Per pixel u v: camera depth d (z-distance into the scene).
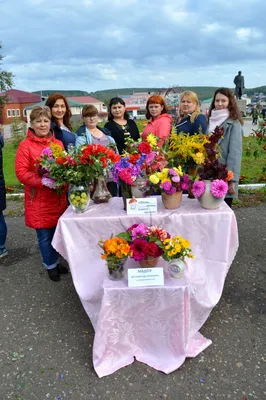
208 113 4.02
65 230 2.93
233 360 2.54
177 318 2.46
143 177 2.92
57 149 2.93
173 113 5.13
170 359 2.54
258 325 2.90
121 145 4.63
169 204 2.96
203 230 2.88
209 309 2.76
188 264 2.93
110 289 2.46
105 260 2.71
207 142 2.97
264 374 2.40
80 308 3.27
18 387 2.38
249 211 5.73
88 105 4.14
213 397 2.23
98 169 2.85
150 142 3.06
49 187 3.15
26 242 4.86
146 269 2.49
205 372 2.44
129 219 2.88
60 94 3.97
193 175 3.10
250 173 8.63
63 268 3.92
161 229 2.61
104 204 3.26
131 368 2.51
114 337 2.54
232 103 3.71
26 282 3.77
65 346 2.77
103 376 2.44
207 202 2.89
